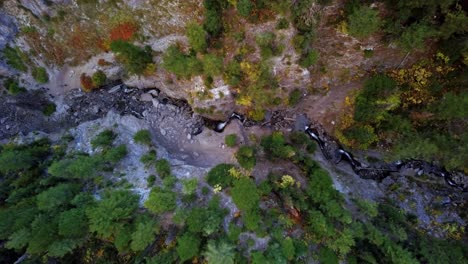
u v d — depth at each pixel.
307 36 23.09
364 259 22.34
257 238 23.03
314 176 25.45
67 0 26.58
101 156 28.59
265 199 25.25
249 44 24.20
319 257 22.45
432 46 23.41
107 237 22.64
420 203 28.06
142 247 21.22
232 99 29.09
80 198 24.25
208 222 22.58
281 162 28.55
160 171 27.95
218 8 22.92
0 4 27.39
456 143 23.52
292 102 29.27
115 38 28.14
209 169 29.17
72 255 23.73
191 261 22.48
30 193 26.47
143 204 24.88
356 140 28.92
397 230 22.86
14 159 27.31
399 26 21.59
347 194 27.02
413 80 25.22
